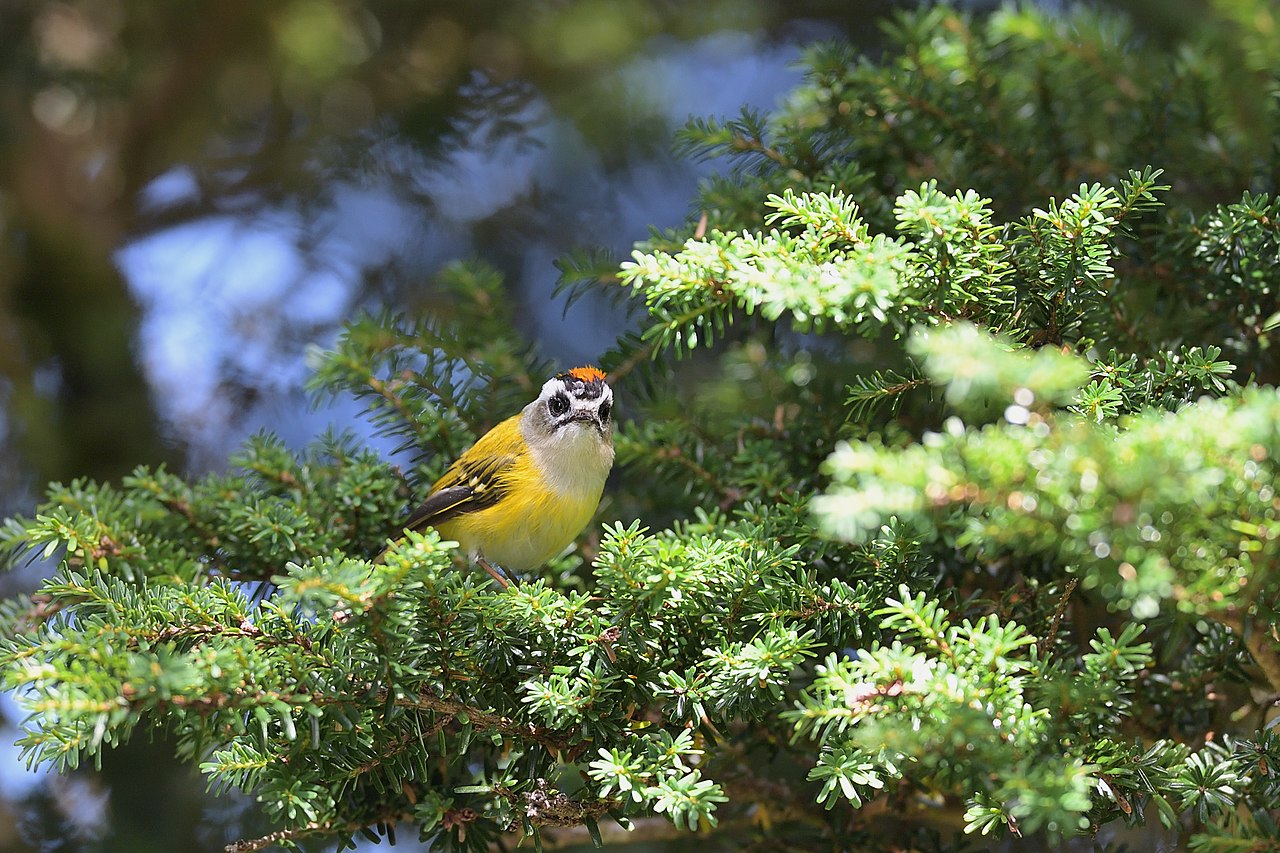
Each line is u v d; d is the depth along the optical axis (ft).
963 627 6.53
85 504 6.82
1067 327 6.62
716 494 6.86
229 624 6.59
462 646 6.60
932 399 6.67
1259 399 6.39
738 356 6.96
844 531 6.25
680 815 6.54
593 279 6.90
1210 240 6.71
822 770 6.54
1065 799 6.44
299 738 6.59
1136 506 6.15
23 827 6.98
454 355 6.93
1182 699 6.68
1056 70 6.91
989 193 6.84
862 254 6.55
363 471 6.87
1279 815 6.61
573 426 6.89
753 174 6.86
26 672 6.47
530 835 6.61
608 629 6.61
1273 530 6.40
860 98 6.87
